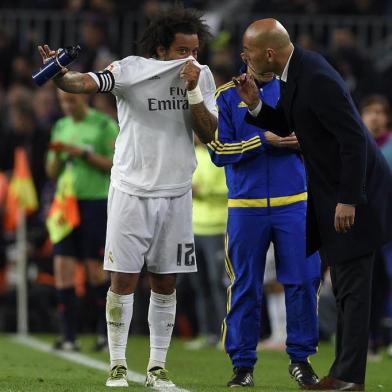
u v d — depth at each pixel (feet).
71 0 209.56
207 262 140.15
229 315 86.58
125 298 80.69
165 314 82.48
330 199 77.46
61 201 131.34
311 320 86.22
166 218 80.69
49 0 210.79
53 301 160.97
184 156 80.64
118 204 80.07
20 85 189.37
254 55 77.30
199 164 140.15
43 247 160.76
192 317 157.79
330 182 77.46
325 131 76.69
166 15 81.15
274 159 86.22
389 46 210.18
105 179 131.95
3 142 171.42
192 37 80.64
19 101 170.91
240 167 86.43
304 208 86.63
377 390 82.84
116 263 79.97
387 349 141.38
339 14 209.46
